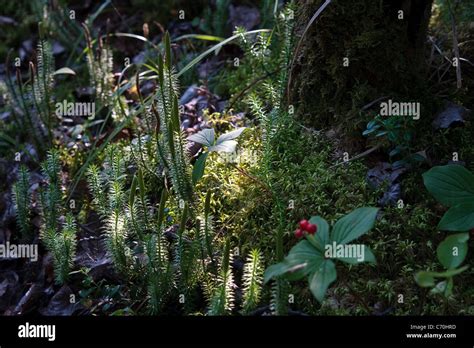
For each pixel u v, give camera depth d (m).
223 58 4.02
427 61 3.16
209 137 2.55
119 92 3.38
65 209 3.06
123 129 3.42
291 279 1.97
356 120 2.85
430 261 2.45
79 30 4.44
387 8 2.84
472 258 2.45
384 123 2.60
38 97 3.37
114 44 4.41
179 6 4.49
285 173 2.80
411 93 2.93
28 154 3.41
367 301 2.38
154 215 2.77
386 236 2.51
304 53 2.99
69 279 2.71
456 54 2.91
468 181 2.34
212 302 2.28
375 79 2.91
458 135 2.84
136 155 3.01
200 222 2.52
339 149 2.89
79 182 3.21
